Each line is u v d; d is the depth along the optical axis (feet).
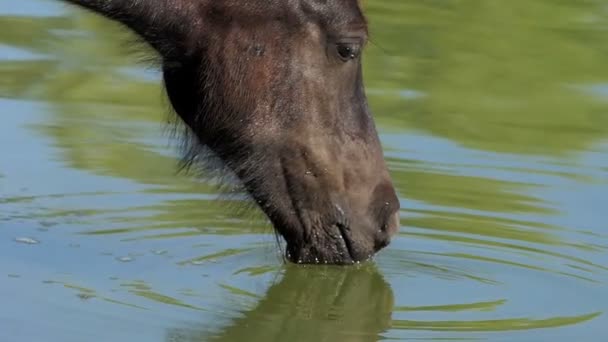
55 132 93.97
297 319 65.92
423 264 75.05
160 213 82.07
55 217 80.02
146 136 94.22
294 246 68.69
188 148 69.67
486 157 92.17
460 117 99.35
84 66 106.32
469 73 108.88
